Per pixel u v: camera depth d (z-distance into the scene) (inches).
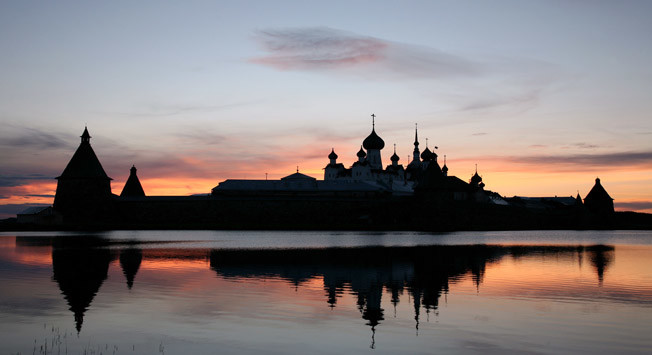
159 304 1398.9
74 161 6053.2
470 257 2689.5
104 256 2556.6
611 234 5757.9
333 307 1395.2
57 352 1017.5
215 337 1112.8
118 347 1047.6
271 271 2054.6
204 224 5920.3
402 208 6530.5
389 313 1337.4
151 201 6136.8
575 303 1467.8
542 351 1047.6
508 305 1438.2
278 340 1099.9
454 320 1272.1
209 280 1806.1
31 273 1936.5
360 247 3312.0
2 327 1172.5
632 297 1552.7
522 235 5251.0
